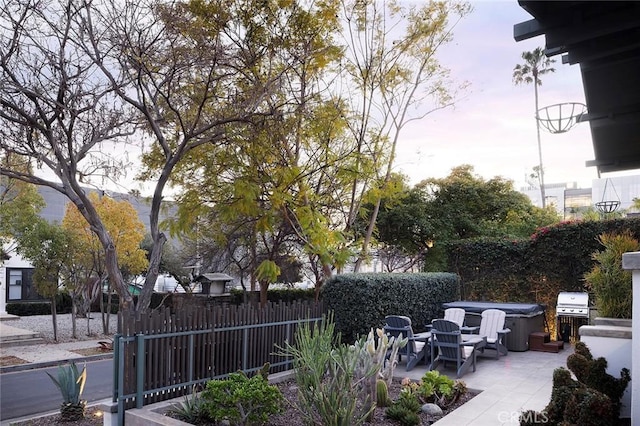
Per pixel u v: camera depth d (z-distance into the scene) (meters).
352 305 9.84
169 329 6.67
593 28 3.31
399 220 18.39
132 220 17.50
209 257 18.52
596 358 5.40
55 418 7.50
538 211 20.95
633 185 31.66
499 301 14.16
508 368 9.31
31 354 14.05
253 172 10.62
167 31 8.56
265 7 10.09
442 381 6.77
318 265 14.14
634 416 4.28
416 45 13.41
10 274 25.59
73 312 17.23
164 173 8.84
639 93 4.24
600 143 5.18
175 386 6.67
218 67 9.52
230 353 7.61
